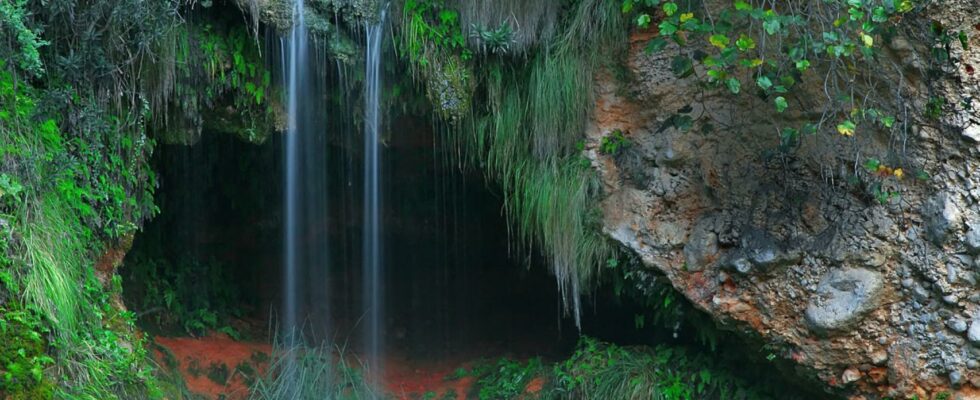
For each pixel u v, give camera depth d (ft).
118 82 20.48
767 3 20.52
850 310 20.66
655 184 22.39
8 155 18.38
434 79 22.61
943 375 20.44
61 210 19.35
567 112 22.76
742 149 21.66
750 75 21.12
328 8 22.38
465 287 34.30
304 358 26.73
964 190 19.86
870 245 20.63
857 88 20.56
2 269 17.69
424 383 29.09
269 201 32.04
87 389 18.44
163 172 29.71
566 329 30.60
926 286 20.38
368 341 32.50
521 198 23.89
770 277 21.49
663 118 22.20
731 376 23.38
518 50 22.71
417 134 30.30
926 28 19.83
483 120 23.57
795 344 21.44
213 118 23.39
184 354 26.27
